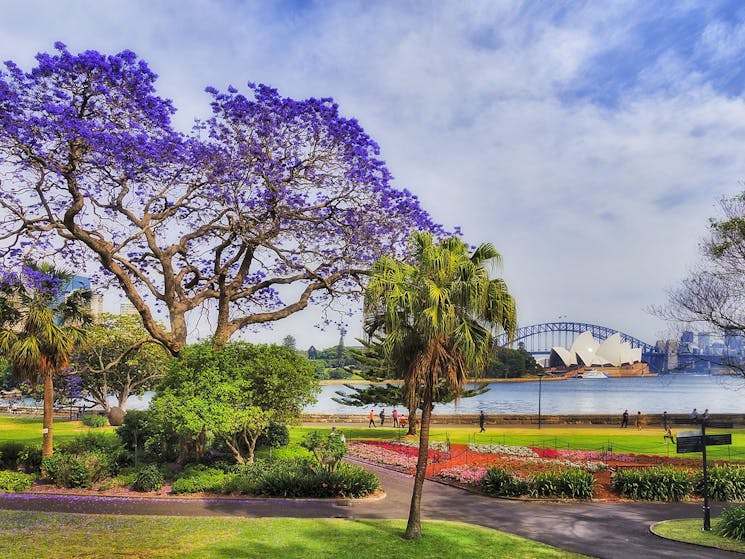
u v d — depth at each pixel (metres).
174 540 14.65
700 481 22.56
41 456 24.28
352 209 27.72
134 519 16.95
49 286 25.06
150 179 24.92
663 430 43.88
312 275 29.02
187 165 25.42
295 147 26.80
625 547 15.83
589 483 22.34
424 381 15.08
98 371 27.06
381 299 15.62
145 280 27.00
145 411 27.72
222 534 15.31
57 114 21.27
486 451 31.70
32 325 23.33
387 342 15.48
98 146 22.02
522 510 20.33
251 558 13.35
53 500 20.17
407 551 14.41
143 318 25.78
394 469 28.16
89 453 23.62
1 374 45.88
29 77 21.28
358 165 27.17
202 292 28.33
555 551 15.09
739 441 36.56
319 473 21.95
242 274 28.69
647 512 20.20
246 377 23.19
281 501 20.59
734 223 25.92
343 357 141.50
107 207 24.75
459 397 15.46
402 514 19.31
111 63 22.05
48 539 14.49
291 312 29.27
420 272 15.84
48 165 22.31
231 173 25.44
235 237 27.80
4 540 14.36
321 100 26.14
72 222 23.41
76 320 26.70
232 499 20.72
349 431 42.47
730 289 28.06
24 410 62.78
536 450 31.75
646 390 156.50
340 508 19.94
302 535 15.50
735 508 18.14
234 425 21.58
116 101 23.06
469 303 15.00
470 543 15.39
